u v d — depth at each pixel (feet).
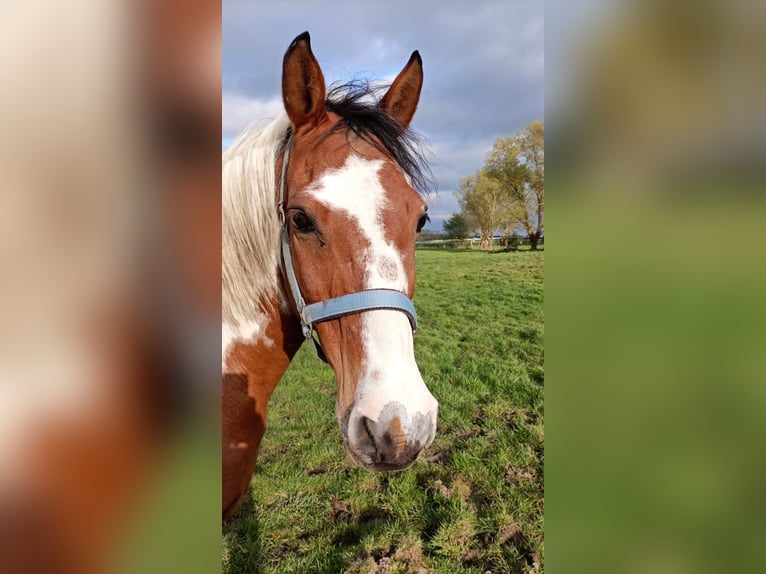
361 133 6.18
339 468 13.73
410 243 5.72
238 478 6.61
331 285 5.50
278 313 6.70
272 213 6.43
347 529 10.99
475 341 25.89
